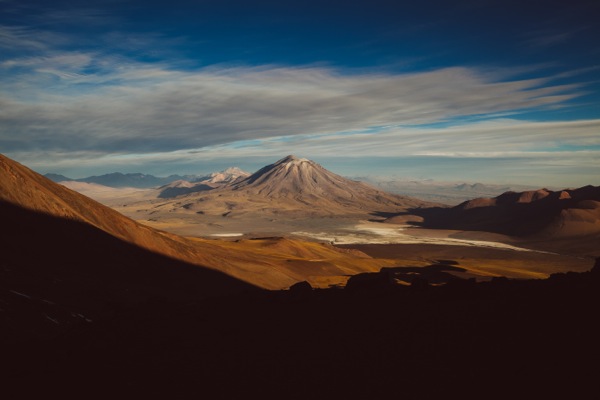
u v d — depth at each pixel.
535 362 20.41
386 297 37.66
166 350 25.58
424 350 23.36
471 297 34.78
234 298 40.31
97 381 21.12
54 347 26.95
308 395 19.16
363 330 27.86
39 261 65.88
